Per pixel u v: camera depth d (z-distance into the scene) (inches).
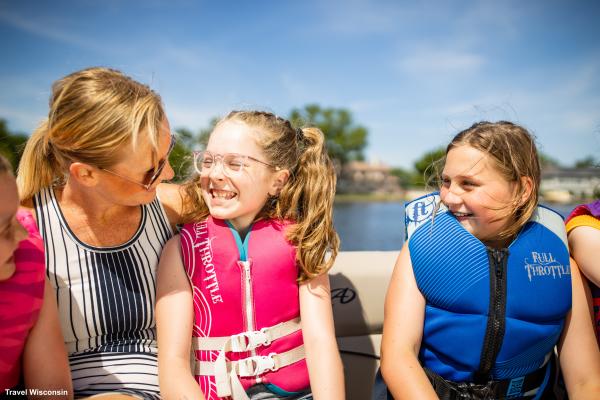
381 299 73.0
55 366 46.4
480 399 51.7
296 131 62.3
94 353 52.4
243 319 54.2
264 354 54.0
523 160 52.3
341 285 72.0
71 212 53.4
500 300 51.5
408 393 48.9
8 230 39.4
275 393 54.0
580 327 54.5
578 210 58.6
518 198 52.8
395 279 56.6
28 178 52.9
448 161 54.9
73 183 52.5
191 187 62.5
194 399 47.1
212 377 53.4
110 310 53.5
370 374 71.3
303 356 56.4
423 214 59.2
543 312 51.8
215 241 55.4
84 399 44.9
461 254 52.4
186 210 62.9
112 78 47.6
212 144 56.9
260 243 56.3
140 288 55.4
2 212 37.5
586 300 55.4
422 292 54.6
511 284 51.7
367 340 72.4
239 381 52.4
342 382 52.4
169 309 53.4
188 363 52.0
